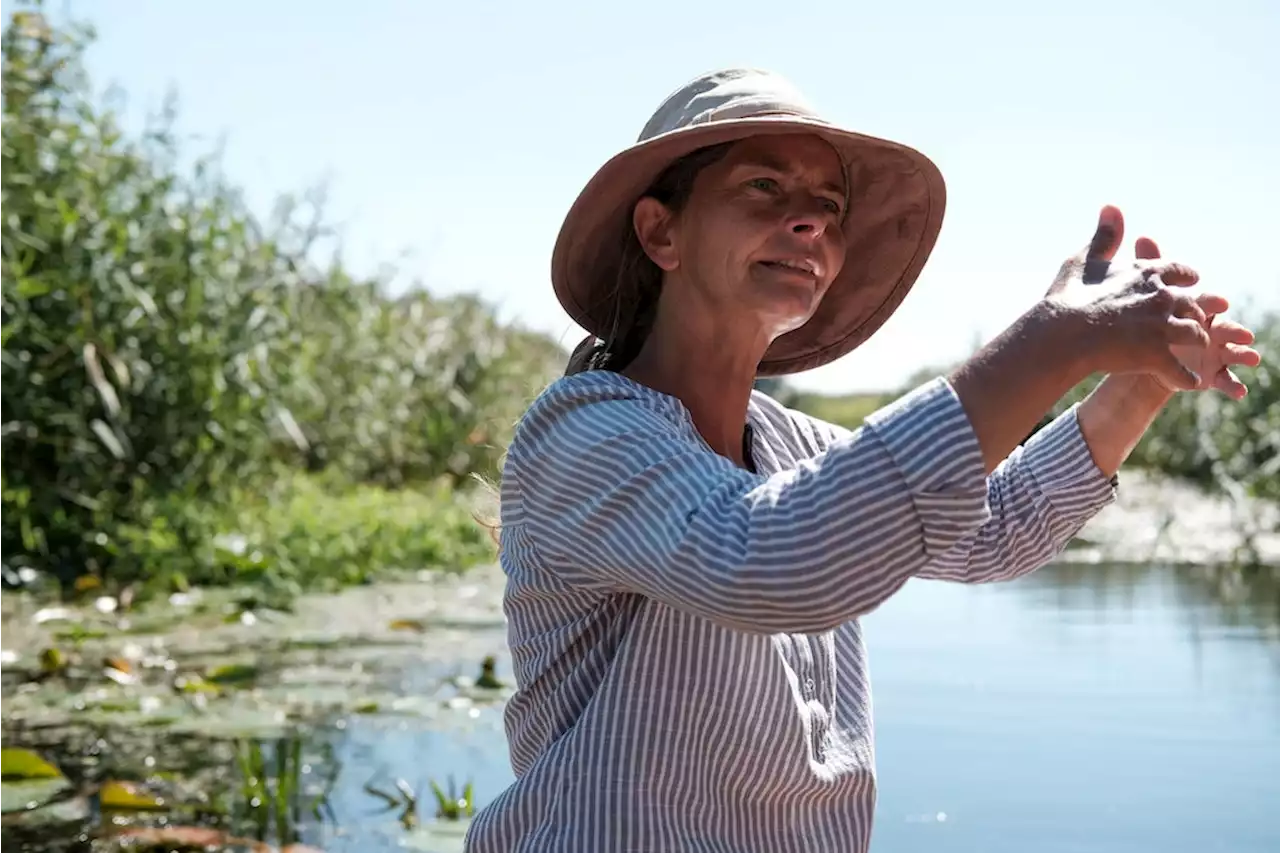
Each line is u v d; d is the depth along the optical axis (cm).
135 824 341
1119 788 359
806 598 137
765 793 168
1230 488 1002
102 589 672
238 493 824
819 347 213
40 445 724
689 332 177
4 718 449
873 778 181
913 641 568
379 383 1042
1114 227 152
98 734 430
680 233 176
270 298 827
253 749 360
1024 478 197
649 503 149
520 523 170
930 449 137
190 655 552
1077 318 141
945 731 419
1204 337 141
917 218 199
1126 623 608
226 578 715
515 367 1146
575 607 169
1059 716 436
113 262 733
